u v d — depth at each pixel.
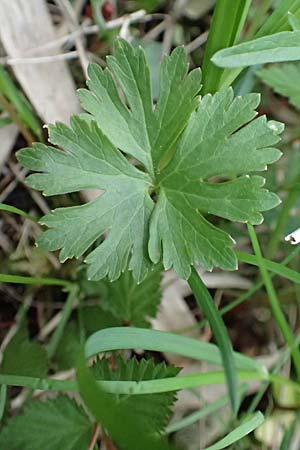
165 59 0.22
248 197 0.21
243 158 0.22
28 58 0.29
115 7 0.31
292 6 0.23
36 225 0.30
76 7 0.31
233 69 0.24
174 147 0.24
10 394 0.27
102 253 0.22
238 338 0.30
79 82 0.31
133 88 0.22
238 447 0.27
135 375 0.23
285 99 0.31
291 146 0.31
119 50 0.22
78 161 0.22
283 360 0.26
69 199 0.30
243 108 0.22
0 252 0.30
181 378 0.21
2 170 0.30
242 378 0.22
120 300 0.27
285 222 0.27
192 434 0.27
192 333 0.29
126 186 0.22
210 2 0.32
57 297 0.30
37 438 0.24
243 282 0.30
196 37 0.32
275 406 0.28
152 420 0.23
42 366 0.25
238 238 0.30
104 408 0.17
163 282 0.29
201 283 0.22
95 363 0.23
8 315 0.29
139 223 0.22
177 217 0.22
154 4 0.31
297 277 0.23
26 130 0.29
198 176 0.22
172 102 0.22
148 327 0.27
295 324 0.29
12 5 0.29
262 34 0.24
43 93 0.29
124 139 0.22
